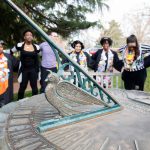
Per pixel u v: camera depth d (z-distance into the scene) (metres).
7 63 4.61
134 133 1.96
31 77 5.11
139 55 4.61
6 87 4.55
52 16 11.62
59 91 2.13
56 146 1.76
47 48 5.08
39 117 2.32
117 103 2.57
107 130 2.01
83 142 1.81
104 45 5.02
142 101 2.89
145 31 24.73
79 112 2.23
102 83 4.86
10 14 10.16
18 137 1.90
